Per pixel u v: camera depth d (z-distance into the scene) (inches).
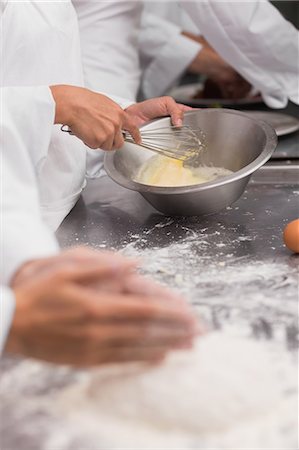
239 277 42.7
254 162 49.1
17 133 40.7
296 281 41.8
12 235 36.0
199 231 49.5
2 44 50.9
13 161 40.4
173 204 50.2
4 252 35.6
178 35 84.0
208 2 64.1
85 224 52.4
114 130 48.0
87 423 31.7
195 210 50.7
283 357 34.8
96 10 65.4
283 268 43.4
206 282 42.5
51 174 51.8
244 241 47.5
